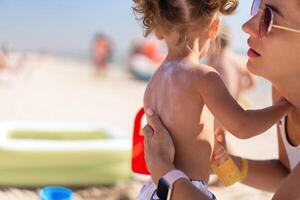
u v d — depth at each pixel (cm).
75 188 620
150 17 242
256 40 225
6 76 1662
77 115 1147
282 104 236
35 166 617
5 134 682
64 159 624
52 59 2681
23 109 1171
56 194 376
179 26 234
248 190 609
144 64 2061
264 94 1389
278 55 219
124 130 1013
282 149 261
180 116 232
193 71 231
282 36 216
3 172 610
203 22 235
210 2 231
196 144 234
